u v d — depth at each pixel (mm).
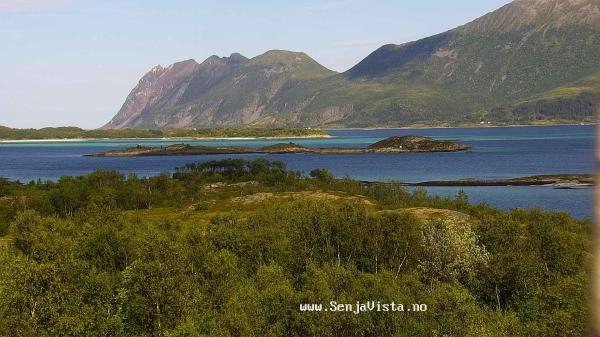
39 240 68625
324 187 152250
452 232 62812
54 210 129125
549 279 56188
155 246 54312
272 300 45938
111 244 65812
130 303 46344
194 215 119750
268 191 152250
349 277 51844
